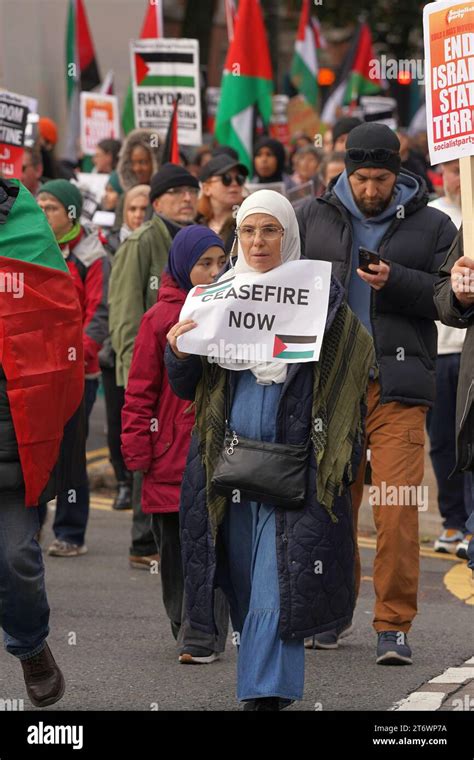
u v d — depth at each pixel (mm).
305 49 22359
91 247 11156
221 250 8055
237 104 16531
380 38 40312
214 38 40625
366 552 11109
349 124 13617
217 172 10734
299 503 6105
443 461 11047
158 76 15641
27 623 6410
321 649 8211
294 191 13539
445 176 11039
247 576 6441
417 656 8055
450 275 6895
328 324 6188
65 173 16484
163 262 9984
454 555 11102
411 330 7980
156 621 8906
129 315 9945
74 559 10828
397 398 7898
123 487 12914
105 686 7324
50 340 6359
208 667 7777
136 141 13031
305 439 6184
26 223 6410
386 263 7734
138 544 10445
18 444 6266
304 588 6074
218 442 6316
